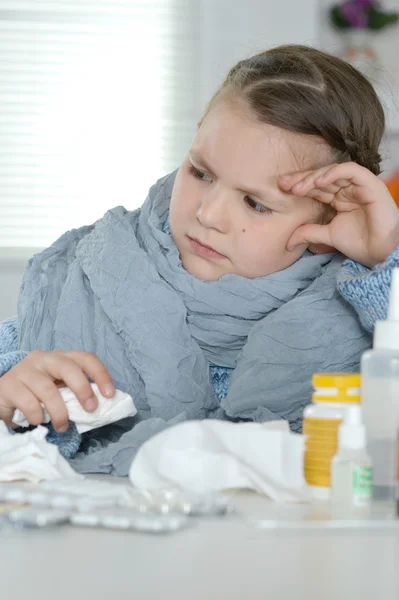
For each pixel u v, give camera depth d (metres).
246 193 1.01
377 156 1.15
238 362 1.03
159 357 1.01
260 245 1.02
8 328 1.21
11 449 0.72
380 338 0.61
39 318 1.10
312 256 1.07
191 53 3.43
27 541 0.48
